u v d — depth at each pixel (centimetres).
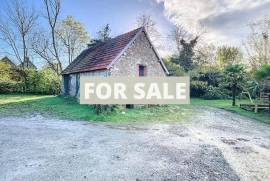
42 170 590
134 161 668
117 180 545
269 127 1239
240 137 986
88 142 850
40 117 1395
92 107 1667
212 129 1141
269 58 2875
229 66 2170
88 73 1938
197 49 4234
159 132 1043
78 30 4022
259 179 571
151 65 1886
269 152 781
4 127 1087
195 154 743
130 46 1741
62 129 1062
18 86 3177
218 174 592
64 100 2244
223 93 2950
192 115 1574
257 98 2212
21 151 732
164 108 1788
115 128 1107
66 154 713
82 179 545
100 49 2197
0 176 552
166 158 699
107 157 695
